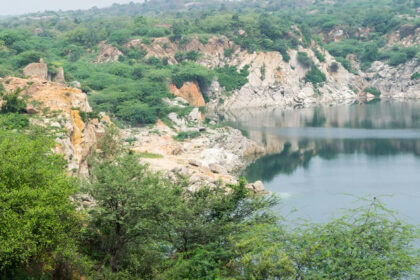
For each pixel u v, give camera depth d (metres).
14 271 31.11
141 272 36.81
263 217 41.53
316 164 110.19
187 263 34.31
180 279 34.03
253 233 35.50
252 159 118.69
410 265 31.95
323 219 70.12
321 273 31.25
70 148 60.84
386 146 128.12
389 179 94.56
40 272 32.56
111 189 35.78
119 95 159.12
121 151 74.81
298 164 111.19
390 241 33.25
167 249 40.72
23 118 61.12
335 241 33.00
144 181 37.38
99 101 154.38
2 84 71.44
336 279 30.69
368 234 33.62
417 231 35.34
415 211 74.56
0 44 196.12
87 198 43.81
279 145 134.88
